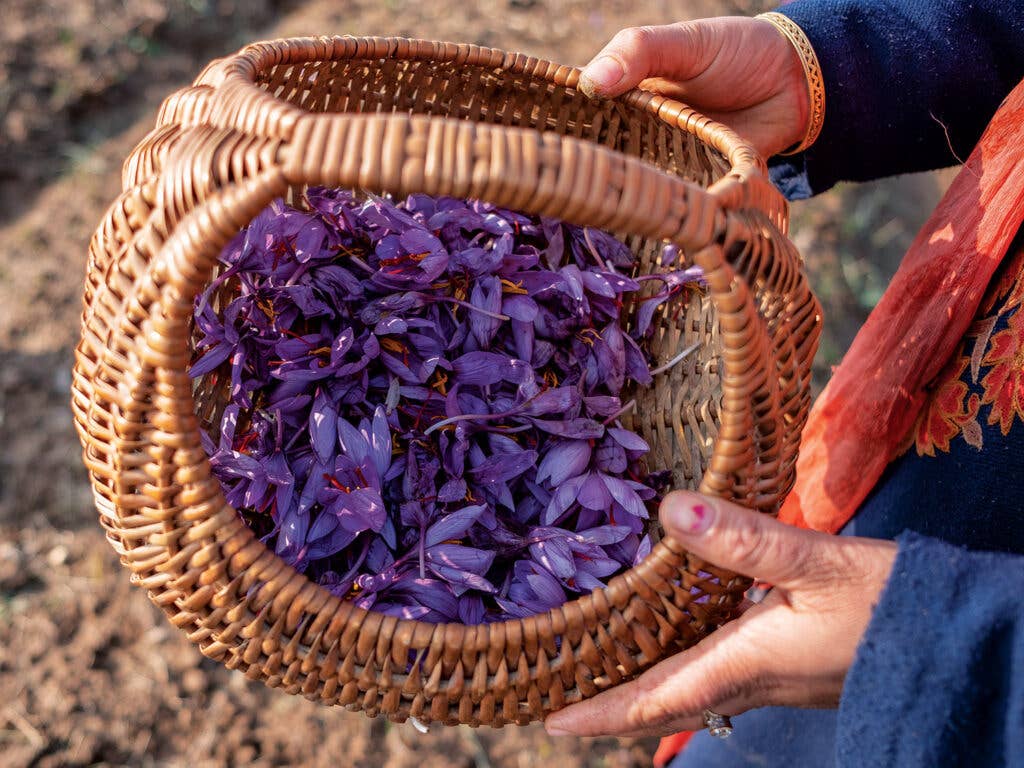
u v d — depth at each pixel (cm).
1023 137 49
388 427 58
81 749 86
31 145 131
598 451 58
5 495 101
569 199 40
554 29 161
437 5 160
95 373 44
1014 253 50
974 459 50
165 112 47
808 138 61
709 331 58
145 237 43
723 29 58
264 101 42
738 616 50
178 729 89
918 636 41
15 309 114
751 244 43
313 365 58
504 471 58
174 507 45
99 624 94
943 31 57
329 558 56
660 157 58
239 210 41
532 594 54
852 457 57
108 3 145
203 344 55
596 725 48
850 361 58
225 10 152
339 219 60
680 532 44
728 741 67
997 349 50
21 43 137
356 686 46
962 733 41
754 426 45
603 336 59
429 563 54
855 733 42
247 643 46
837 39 58
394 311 59
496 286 60
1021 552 49
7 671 90
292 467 56
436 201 62
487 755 93
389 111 59
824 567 44
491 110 60
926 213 157
